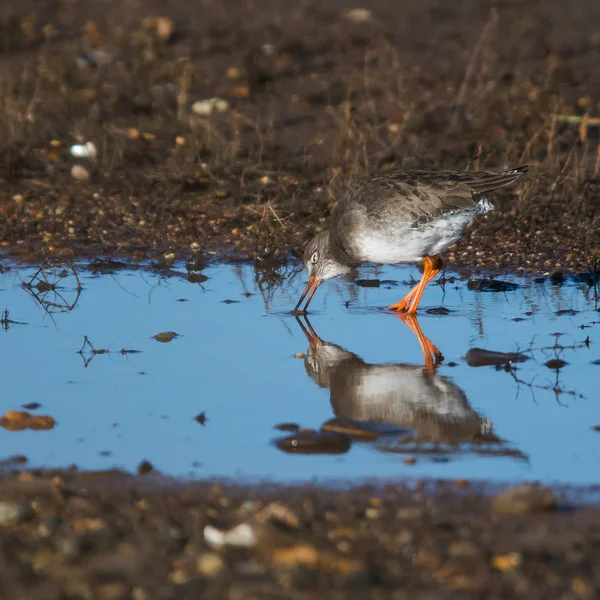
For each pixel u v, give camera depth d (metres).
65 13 25.58
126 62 22.73
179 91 21.41
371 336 12.85
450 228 13.42
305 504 8.61
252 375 11.63
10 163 18.34
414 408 10.77
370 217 13.41
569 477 9.19
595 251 15.51
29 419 10.38
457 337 12.74
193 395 11.09
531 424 10.34
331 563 7.50
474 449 9.80
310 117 20.34
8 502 8.43
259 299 14.25
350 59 23.00
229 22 25.03
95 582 7.25
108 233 16.42
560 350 12.22
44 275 14.85
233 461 9.58
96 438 10.09
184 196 17.64
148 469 9.39
